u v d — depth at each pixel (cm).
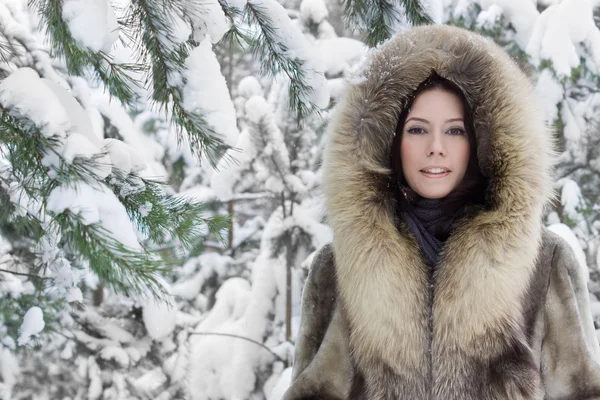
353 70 176
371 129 162
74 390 365
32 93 146
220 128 158
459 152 162
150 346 382
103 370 369
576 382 156
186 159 518
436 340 155
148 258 150
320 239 489
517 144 151
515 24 438
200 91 158
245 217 642
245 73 627
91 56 156
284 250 509
